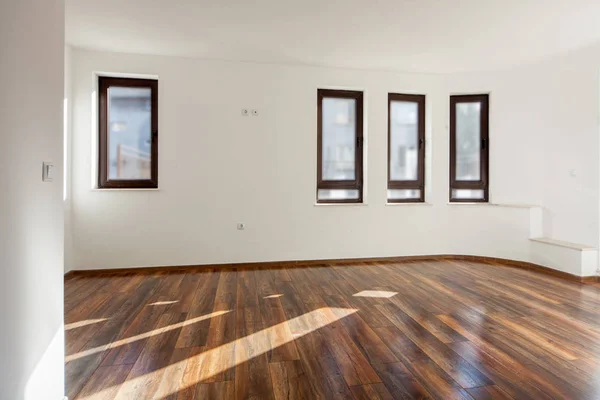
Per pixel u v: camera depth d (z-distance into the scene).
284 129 5.09
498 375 2.18
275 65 5.04
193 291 3.86
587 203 4.60
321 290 3.90
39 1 1.66
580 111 4.64
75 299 3.58
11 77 1.43
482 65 5.12
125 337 2.70
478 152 5.59
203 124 4.86
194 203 4.87
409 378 2.14
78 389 2.02
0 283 1.34
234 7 3.43
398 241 5.48
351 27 3.86
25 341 1.52
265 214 5.06
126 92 4.83
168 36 4.11
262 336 2.72
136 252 4.73
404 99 5.57
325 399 1.93
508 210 5.23
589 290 3.94
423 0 3.28
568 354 2.45
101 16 3.62
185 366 2.28
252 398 1.94
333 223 5.27
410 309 3.31
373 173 5.39
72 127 4.54
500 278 4.42
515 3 3.31
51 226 1.76
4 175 1.37
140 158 4.86
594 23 3.74
